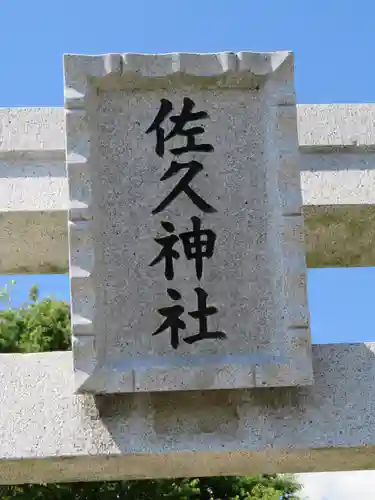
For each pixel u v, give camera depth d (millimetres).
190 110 3547
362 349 3574
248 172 3508
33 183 3662
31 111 3766
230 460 3475
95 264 3350
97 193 3439
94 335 3287
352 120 3832
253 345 3363
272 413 3412
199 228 3463
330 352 3561
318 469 3656
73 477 3588
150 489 8961
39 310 10672
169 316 3387
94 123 3494
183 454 3367
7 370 3479
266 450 3365
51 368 3492
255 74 3514
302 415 3420
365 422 3428
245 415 3404
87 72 3473
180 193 3488
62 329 10570
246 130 3537
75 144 3412
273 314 3395
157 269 3428
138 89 3549
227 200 3488
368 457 3518
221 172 3508
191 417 3396
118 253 3439
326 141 3787
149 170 3504
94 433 3361
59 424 3377
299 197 3420
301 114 3838
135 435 3359
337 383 3492
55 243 3787
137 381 3273
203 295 3410
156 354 3344
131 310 3391
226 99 3561
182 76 3516
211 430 3385
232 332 3375
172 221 3467
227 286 3420
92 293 3314
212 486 11383
